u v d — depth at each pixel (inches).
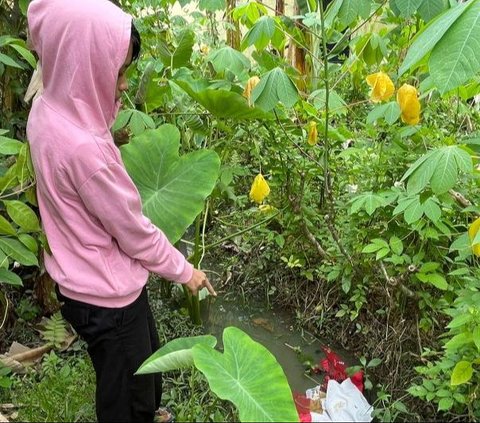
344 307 84.3
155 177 77.6
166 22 112.8
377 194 75.8
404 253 80.5
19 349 85.2
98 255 56.2
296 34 93.2
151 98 88.7
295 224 94.4
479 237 51.3
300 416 67.7
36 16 55.1
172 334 90.2
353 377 75.9
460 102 89.7
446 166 57.6
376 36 85.9
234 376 50.9
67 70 53.5
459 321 59.0
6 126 87.9
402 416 70.4
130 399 61.3
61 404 72.3
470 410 63.8
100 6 54.5
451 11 47.8
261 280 103.1
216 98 78.1
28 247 68.2
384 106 71.8
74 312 57.7
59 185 54.2
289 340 90.5
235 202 105.0
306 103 83.6
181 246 116.5
